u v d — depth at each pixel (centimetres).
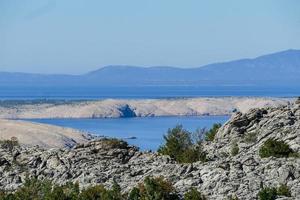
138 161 16000
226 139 17862
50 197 14025
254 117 18238
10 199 14462
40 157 16400
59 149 16825
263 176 13988
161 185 13588
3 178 15750
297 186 13412
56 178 15362
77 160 16088
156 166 15338
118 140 16888
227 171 14150
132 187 14088
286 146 15562
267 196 12950
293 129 16688
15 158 16612
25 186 14875
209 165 14775
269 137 16750
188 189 13738
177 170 14700
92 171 15350
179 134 18100
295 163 14088
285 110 18038
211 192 13462
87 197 13812
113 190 13838
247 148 16675
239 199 13100
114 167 15562
